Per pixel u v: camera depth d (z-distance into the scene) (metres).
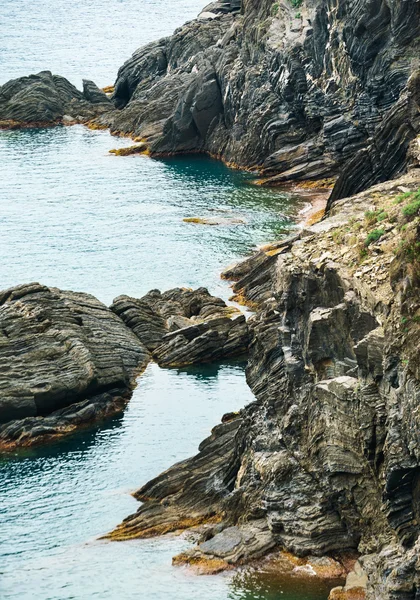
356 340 44.16
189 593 42.22
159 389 67.56
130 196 113.69
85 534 50.56
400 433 38.81
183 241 96.06
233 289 83.25
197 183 118.38
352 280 45.50
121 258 92.06
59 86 163.62
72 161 132.75
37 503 54.12
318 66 115.69
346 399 42.41
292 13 128.75
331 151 111.94
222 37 149.25
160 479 53.91
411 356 38.91
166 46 163.12
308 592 41.09
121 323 73.12
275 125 119.94
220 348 71.81
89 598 43.62
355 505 42.50
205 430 61.47
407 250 41.34
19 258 92.88
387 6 102.44
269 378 58.69
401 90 100.00
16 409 62.81
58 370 64.62
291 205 106.50
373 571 38.88
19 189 118.38
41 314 67.94
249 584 42.09
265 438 47.56
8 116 157.12
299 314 49.59
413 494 38.59
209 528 46.97
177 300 79.38
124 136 147.25
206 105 132.25
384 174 82.44
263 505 44.72
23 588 45.19
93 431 62.44
